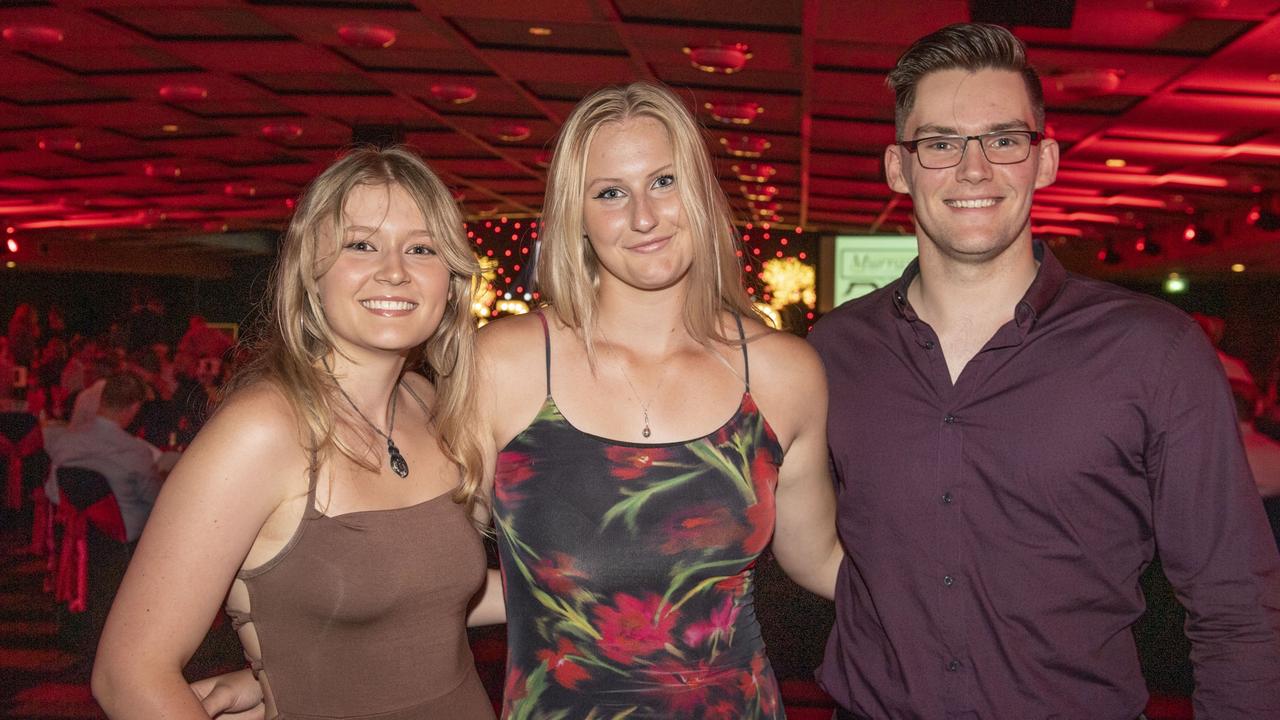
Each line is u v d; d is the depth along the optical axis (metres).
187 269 19.97
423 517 1.95
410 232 1.91
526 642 2.05
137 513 5.86
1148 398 1.94
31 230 17.25
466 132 9.86
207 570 1.76
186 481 1.77
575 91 8.13
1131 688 2.02
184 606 1.74
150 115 9.02
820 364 2.20
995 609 2.00
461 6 5.96
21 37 6.38
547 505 2.02
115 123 9.33
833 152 10.35
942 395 2.05
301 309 1.92
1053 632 1.98
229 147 10.42
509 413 2.08
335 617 1.86
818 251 18.48
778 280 17.12
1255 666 1.85
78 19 6.22
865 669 2.15
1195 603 1.93
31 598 6.95
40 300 19.22
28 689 5.01
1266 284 16.86
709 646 2.04
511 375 2.08
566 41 6.71
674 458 2.04
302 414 1.85
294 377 1.87
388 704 1.91
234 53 7.03
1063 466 1.96
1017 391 2.00
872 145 9.79
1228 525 1.88
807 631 5.53
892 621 2.07
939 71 2.02
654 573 2.01
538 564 2.02
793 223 17.33
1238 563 1.87
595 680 2.01
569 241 2.05
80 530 5.88
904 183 2.14
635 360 2.10
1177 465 1.91
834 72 7.14
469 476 2.04
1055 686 1.99
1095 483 1.97
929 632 2.04
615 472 2.02
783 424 2.16
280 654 1.88
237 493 1.78
